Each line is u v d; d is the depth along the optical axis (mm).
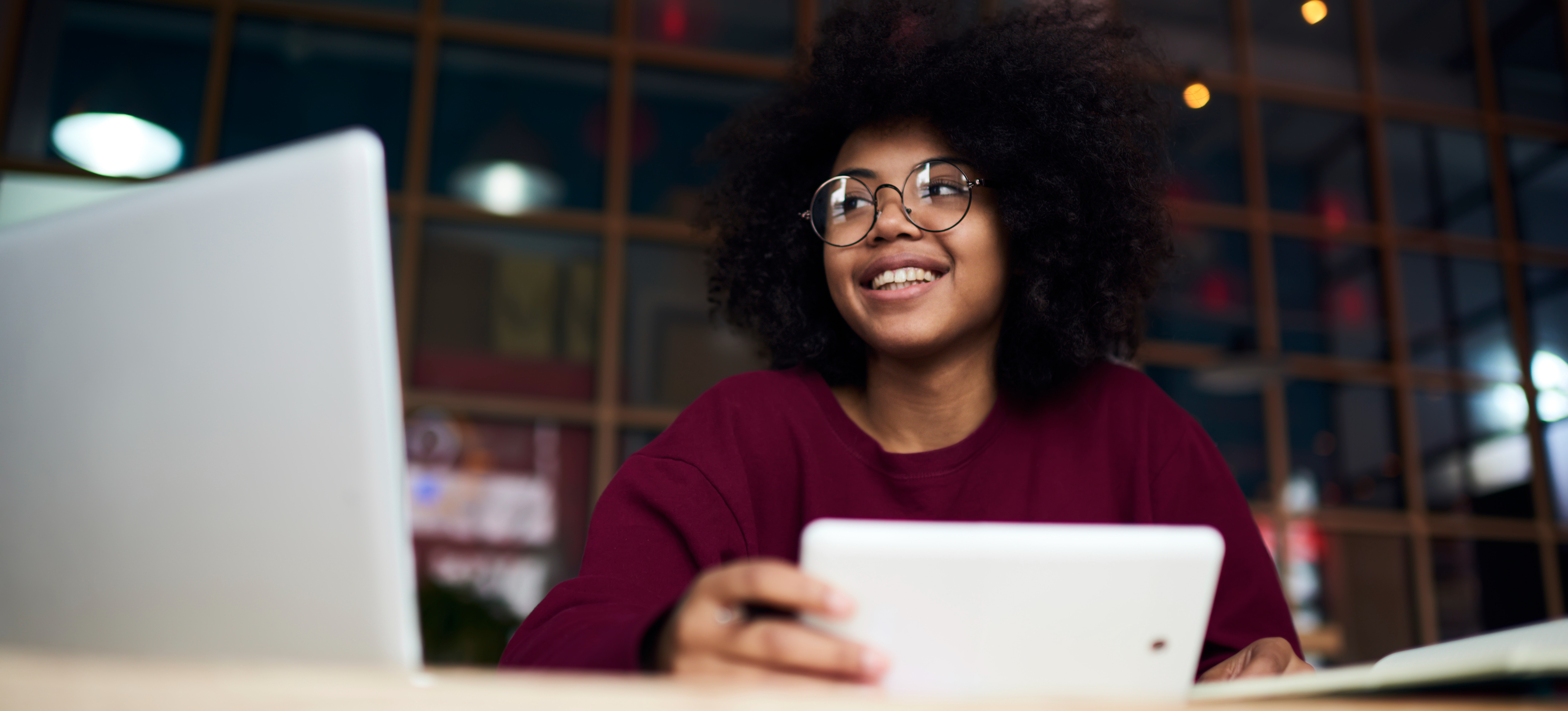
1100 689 506
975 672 490
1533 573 3945
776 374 1137
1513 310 4188
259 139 3449
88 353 493
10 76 3299
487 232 3600
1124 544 477
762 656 477
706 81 3822
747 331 1354
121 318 487
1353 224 4145
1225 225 4027
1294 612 3781
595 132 3717
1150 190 1187
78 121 3340
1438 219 4230
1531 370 4156
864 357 1197
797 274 1232
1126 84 1209
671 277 3672
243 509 475
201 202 475
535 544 3396
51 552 502
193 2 3471
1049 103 1100
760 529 1054
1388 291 4109
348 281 460
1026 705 345
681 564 952
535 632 713
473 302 3537
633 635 544
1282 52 4230
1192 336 3926
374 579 467
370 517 465
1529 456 4078
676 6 3840
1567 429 4094
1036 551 470
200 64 3455
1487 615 3887
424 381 3436
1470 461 4035
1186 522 1043
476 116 3648
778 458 1066
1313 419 3980
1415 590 3879
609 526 957
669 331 3625
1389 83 4301
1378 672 448
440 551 3318
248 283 470
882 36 1156
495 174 3609
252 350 470
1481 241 4227
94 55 3395
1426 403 4059
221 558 479
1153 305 1285
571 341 3570
